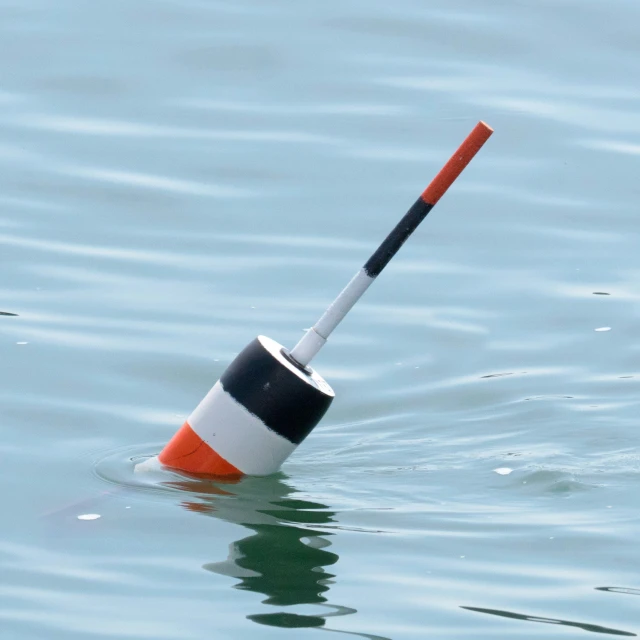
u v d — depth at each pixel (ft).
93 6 104.22
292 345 68.54
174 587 43.27
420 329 71.61
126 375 64.75
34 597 42.55
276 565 44.83
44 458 55.36
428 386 65.62
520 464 55.47
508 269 78.23
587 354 68.59
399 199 84.79
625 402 62.59
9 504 50.44
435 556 45.80
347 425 61.62
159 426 59.88
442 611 41.47
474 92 95.61
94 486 52.31
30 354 65.98
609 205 84.89
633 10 103.65
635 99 95.50
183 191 85.81
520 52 100.48
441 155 88.79
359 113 93.50
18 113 93.56
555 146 90.33
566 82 97.30
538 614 41.29
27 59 99.04
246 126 92.43
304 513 49.90
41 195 85.10
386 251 52.21
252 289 75.20
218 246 80.07
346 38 101.60
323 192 85.76
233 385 52.49
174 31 102.17
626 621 40.86
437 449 57.98
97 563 45.16
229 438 52.65
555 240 81.30
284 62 98.89
